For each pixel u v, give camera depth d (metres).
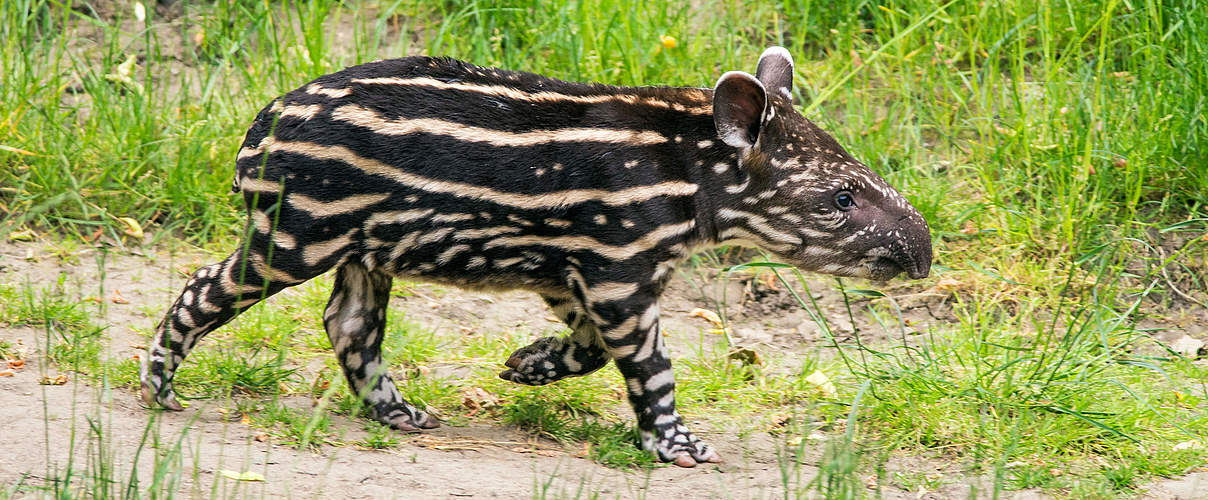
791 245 9.25
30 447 8.25
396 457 8.86
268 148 8.52
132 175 12.63
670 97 8.91
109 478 7.57
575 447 9.49
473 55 14.50
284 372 9.91
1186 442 9.68
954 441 9.70
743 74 8.49
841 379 10.80
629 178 8.57
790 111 9.14
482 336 11.47
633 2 14.45
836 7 15.19
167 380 9.04
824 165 9.07
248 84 13.66
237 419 9.18
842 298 12.55
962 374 10.69
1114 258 12.58
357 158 8.43
